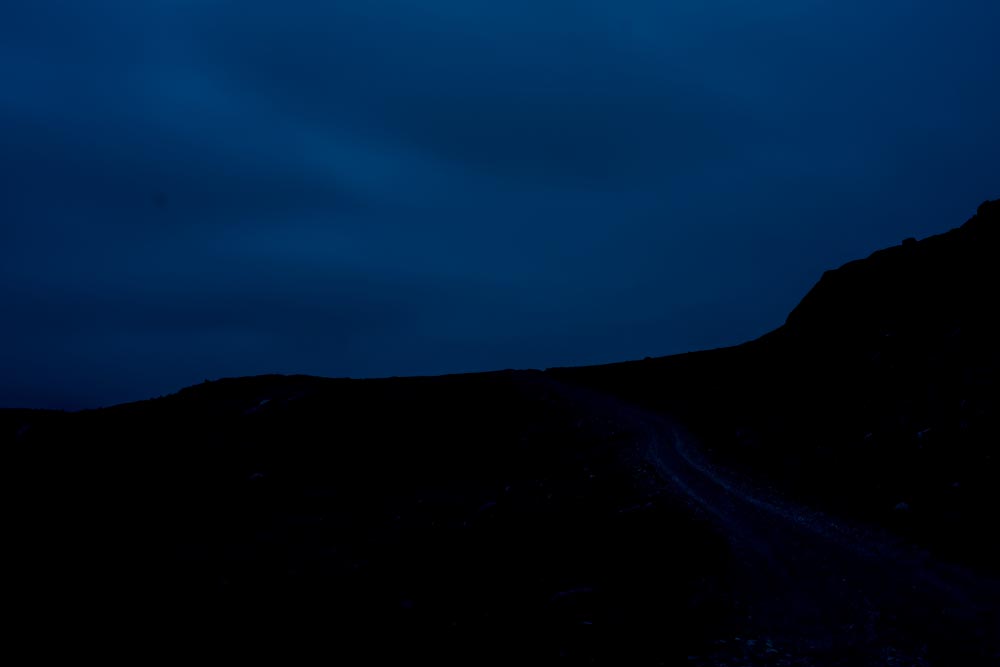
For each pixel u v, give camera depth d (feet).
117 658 35.04
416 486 89.25
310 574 50.93
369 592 45.83
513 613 40.01
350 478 93.20
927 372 95.30
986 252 127.95
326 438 108.99
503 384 166.20
